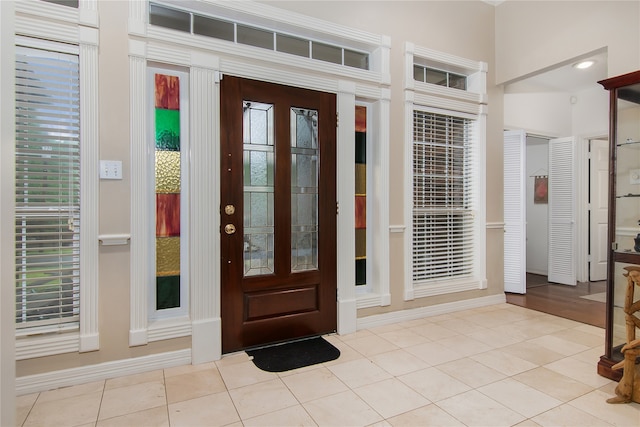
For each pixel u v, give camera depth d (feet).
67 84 6.64
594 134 15.58
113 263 6.97
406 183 10.41
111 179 6.94
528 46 11.20
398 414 5.81
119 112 6.99
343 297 9.41
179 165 7.89
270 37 8.86
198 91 7.68
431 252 11.35
